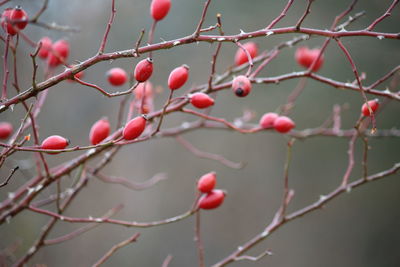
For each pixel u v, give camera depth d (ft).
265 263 7.14
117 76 3.63
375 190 7.28
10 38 3.39
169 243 7.11
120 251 6.81
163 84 6.46
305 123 6.97
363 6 4.80
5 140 3.71
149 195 7.19
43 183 3.54
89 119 6.61
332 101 6.84
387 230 7.13
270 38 6.41
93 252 6.62
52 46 3.64
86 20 5.96
